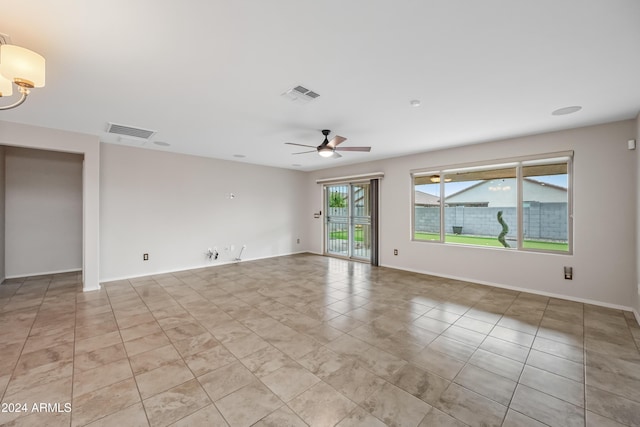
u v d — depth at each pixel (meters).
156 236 5.16
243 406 1.75
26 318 3.10
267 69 2.22
